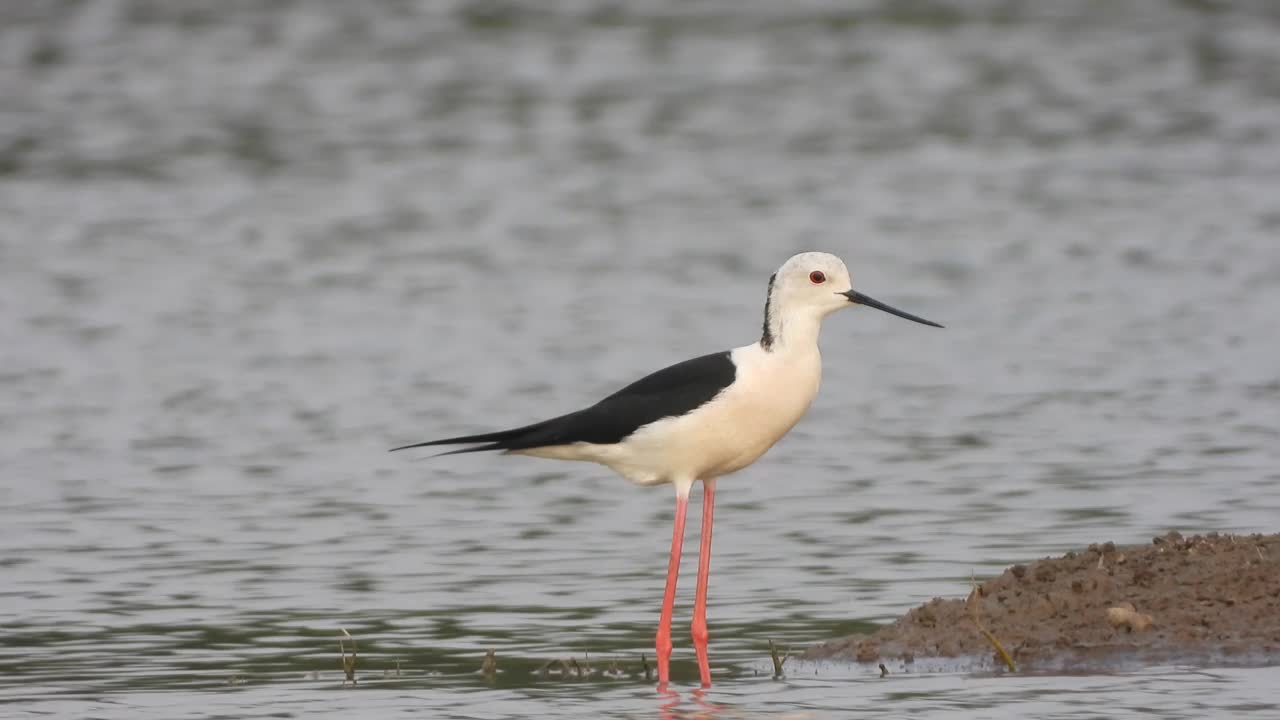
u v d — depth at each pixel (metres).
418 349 19.66
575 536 12.45
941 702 8.55
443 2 46.84
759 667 9.39
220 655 9.61
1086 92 38.00
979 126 35.38
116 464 14.78
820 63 40.75
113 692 8.88
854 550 11.80
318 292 23.05
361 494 13.75
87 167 32.22
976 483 13.68
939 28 43.97
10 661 9.48
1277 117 35.28
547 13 45.72
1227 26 43.59
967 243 25.67
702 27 44.38
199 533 12.54
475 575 11.39
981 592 9.88
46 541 12.30
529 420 16.25
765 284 23.31
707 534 9.66
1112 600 9.59
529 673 9.28
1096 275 23.17
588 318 21.34
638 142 34.69
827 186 30.56
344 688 8.98
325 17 45.09
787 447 15.16
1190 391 16.94
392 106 37.59
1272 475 13.59
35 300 22.39
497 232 27.38
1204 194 28.83
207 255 25.50
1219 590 9.56
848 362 18.80
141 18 44.44
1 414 16.70
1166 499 12.91
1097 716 8.21
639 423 9.47
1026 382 17.58
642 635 10.04
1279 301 21.17
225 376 18.38
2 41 42.16
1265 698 8.41
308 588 11.08
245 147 34.03
